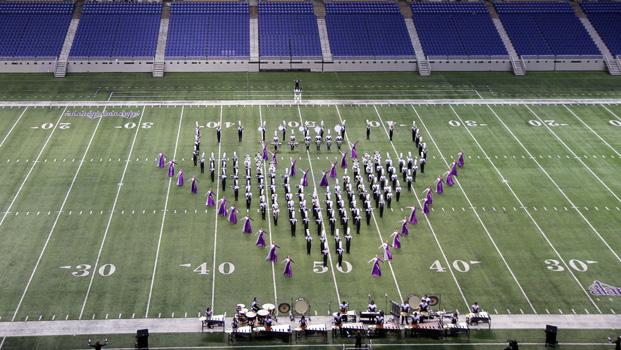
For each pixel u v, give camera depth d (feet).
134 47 253.85
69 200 160.76
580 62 261.44
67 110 212.23
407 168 174.19
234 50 255.29
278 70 252.62
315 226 151.02
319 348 116.16
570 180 174.29
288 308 122.83
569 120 212.23
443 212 158.40
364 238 147.64
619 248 145.38
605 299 128.88
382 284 132.26
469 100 227.40
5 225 150.00
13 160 179.11
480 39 265.75
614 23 277.85
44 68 246.68
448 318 121.90
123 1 272.72
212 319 119.65
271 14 271.49
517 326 121.49
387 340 118.21
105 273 134.31
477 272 136.56
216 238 147.13
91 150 185.88
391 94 231.91
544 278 134.92
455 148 191.01
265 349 115.75
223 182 166.30
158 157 182.50
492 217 156.56
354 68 254.68
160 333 118.52
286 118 209.67
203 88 233.96
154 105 217.97
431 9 278.05
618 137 200.03
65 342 115.65
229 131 199.21
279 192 164.55
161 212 156.76
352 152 181.57
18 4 267.80
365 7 277.44
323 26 268.41
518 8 281.95
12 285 130.00
